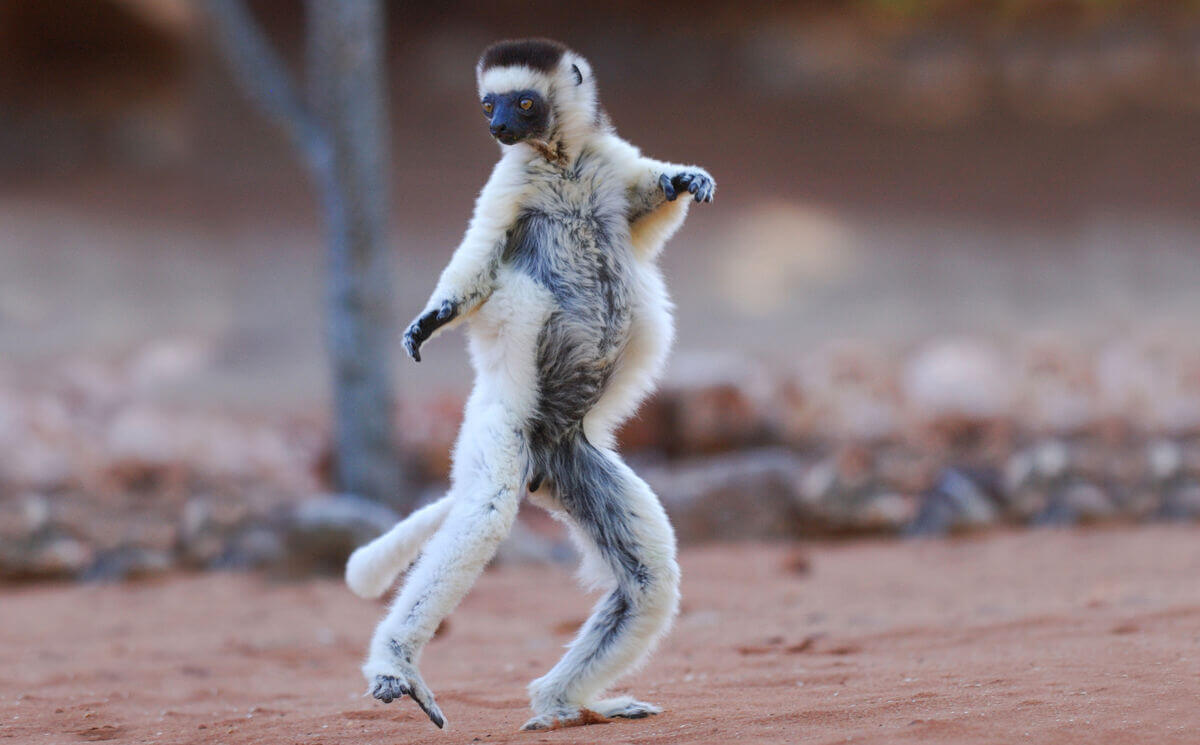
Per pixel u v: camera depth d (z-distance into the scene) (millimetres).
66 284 44938
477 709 10586
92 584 22703
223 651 15320
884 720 8609
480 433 9109
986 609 15508
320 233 52406
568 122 9719
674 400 28219
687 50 66938
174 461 25297
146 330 41844
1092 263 49281
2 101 58438
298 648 15383
